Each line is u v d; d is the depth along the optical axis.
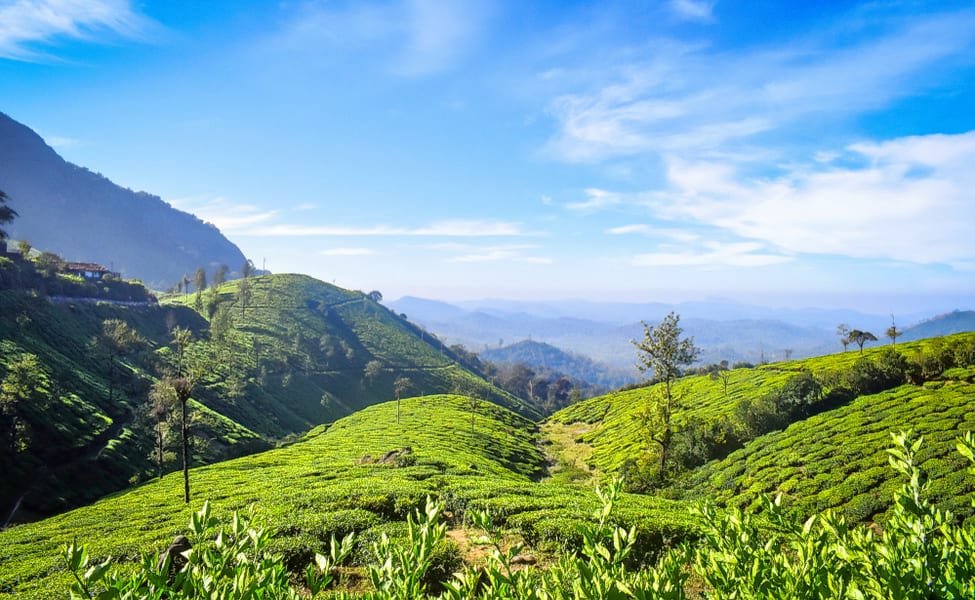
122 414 81.50
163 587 4.02
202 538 4.50
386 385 180.00
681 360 52.53
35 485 55.06
